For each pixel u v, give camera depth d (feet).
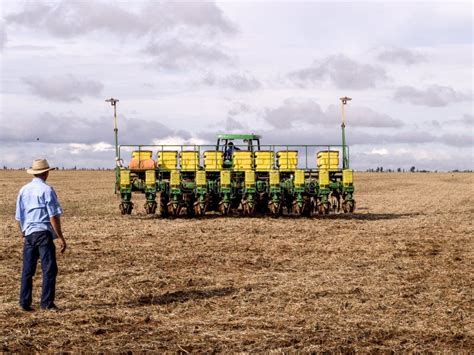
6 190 170.30
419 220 86.69
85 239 63.16
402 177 340.39
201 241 61.36
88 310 32.89
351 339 27.63
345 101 90.63
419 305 33.86
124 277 42.04
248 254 52.60
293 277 41.93
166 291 37.47
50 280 32.63
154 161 89.61
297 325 29.91
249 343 27.22
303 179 87.71
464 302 34.60
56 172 402.52
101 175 334.24
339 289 37.83
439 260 49.75
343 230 72.02
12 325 29.91
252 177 87.56
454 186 223.30
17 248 57.11
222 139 92.22
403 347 26.61
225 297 35.81
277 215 88.58
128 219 86.07
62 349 26.48
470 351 26.03
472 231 72.13
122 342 27.32
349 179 89.30
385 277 41.96
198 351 26.20
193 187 88.17
